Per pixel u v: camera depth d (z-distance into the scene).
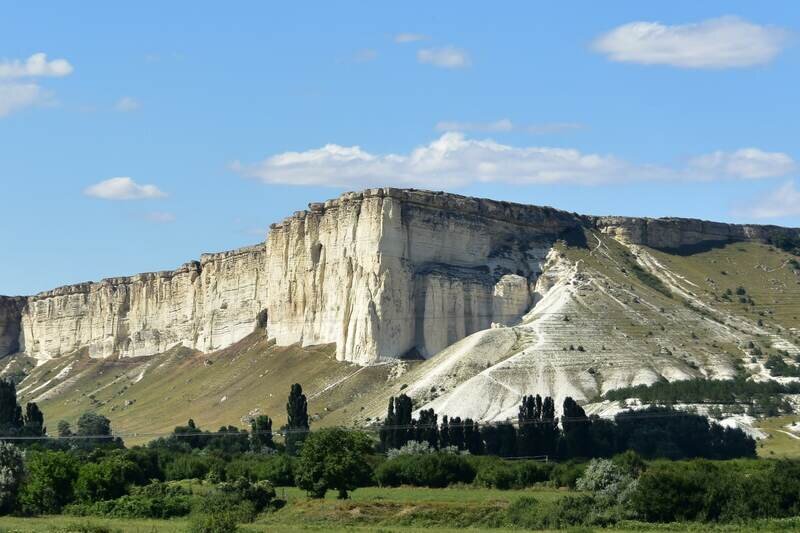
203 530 191.75
